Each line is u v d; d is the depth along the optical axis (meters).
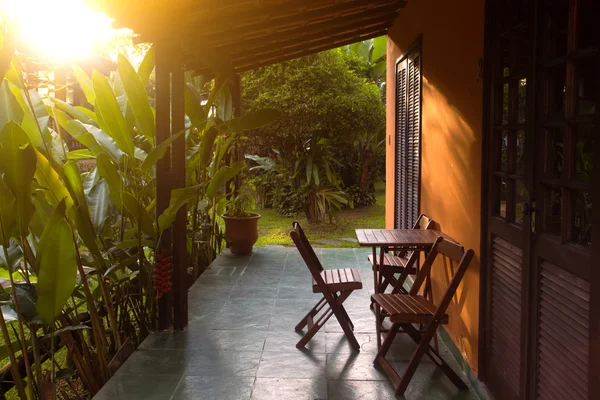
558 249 2.21
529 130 2.52
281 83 10.11
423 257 5.20
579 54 2.04
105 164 3.96
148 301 4.45
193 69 6.25
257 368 3.65
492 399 3.06
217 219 8.22
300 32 5.68
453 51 4.00
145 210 4.09
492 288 3.11
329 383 3.42
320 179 10.70
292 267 6.55
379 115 10.88
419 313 3.28
